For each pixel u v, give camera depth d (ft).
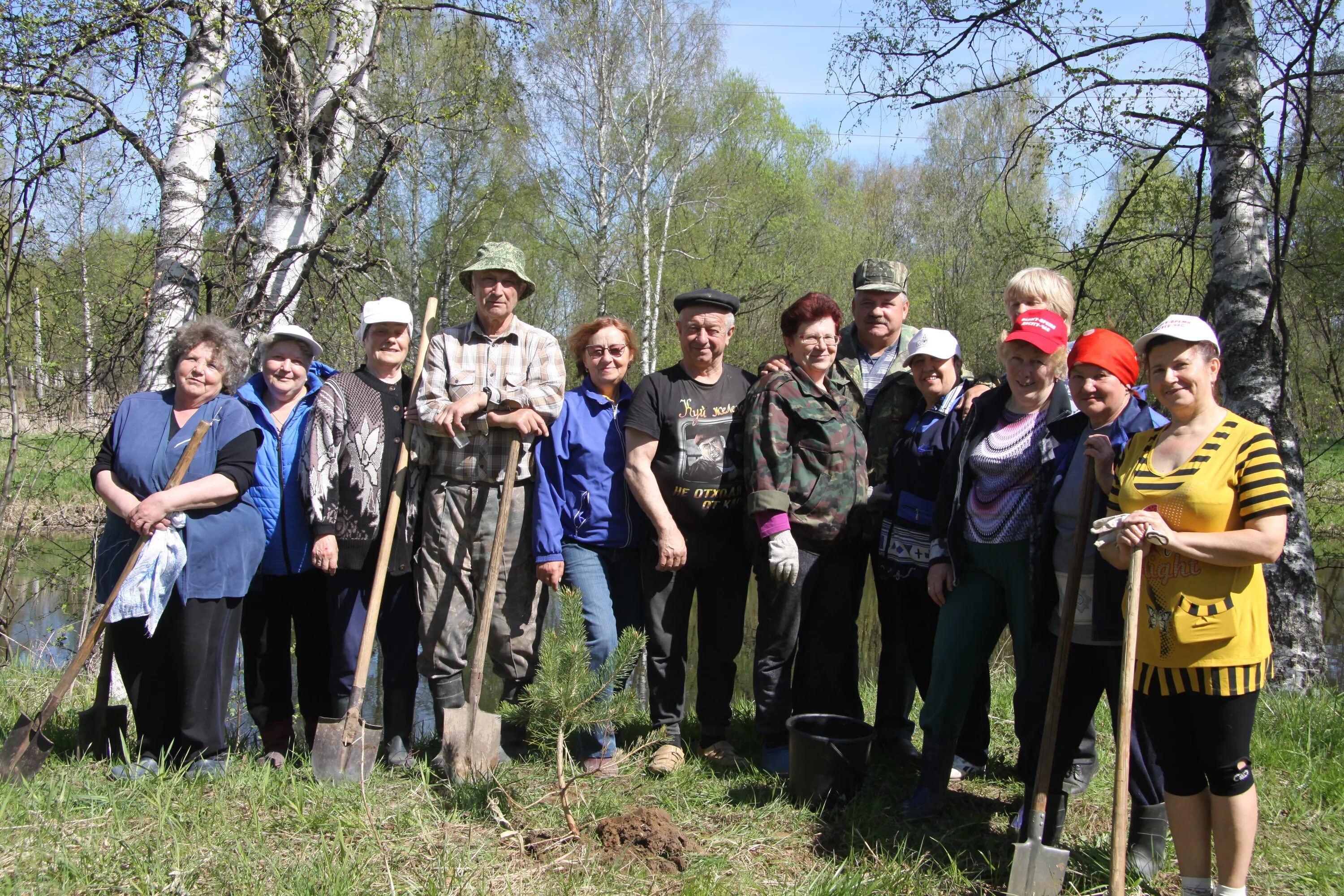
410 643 13.33
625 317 75.31
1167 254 24.22
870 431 13.55
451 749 11.85
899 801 12.16
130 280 19.81
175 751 12.51
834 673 12.93
